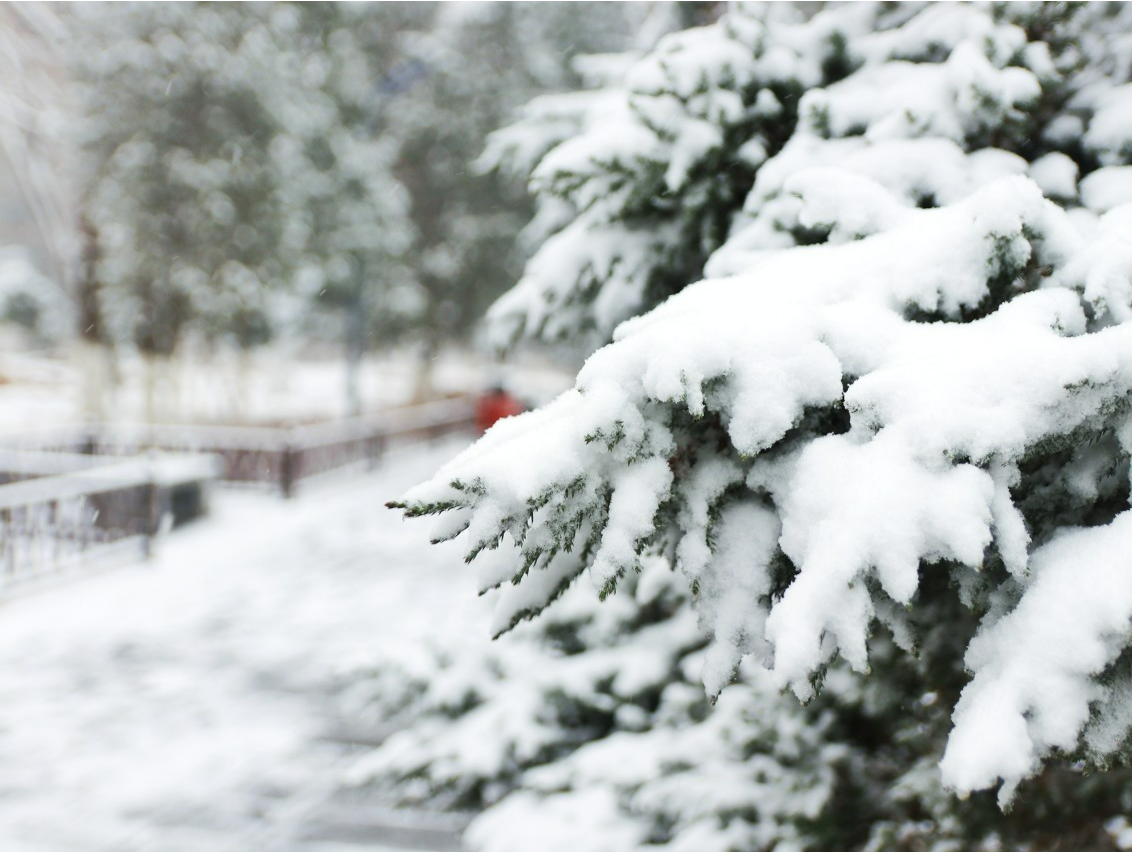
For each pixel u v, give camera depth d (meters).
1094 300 2.02
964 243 2.14
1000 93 2.91
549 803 4.22
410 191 30.22
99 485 9.59
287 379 32.94
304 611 8.58
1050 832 2.99
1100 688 1.67
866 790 3.59
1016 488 2.04
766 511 2.03
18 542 9.38
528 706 4.82
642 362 1.87
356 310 25.50
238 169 20.11
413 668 5.21
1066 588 1.72
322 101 23.86
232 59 19.78
